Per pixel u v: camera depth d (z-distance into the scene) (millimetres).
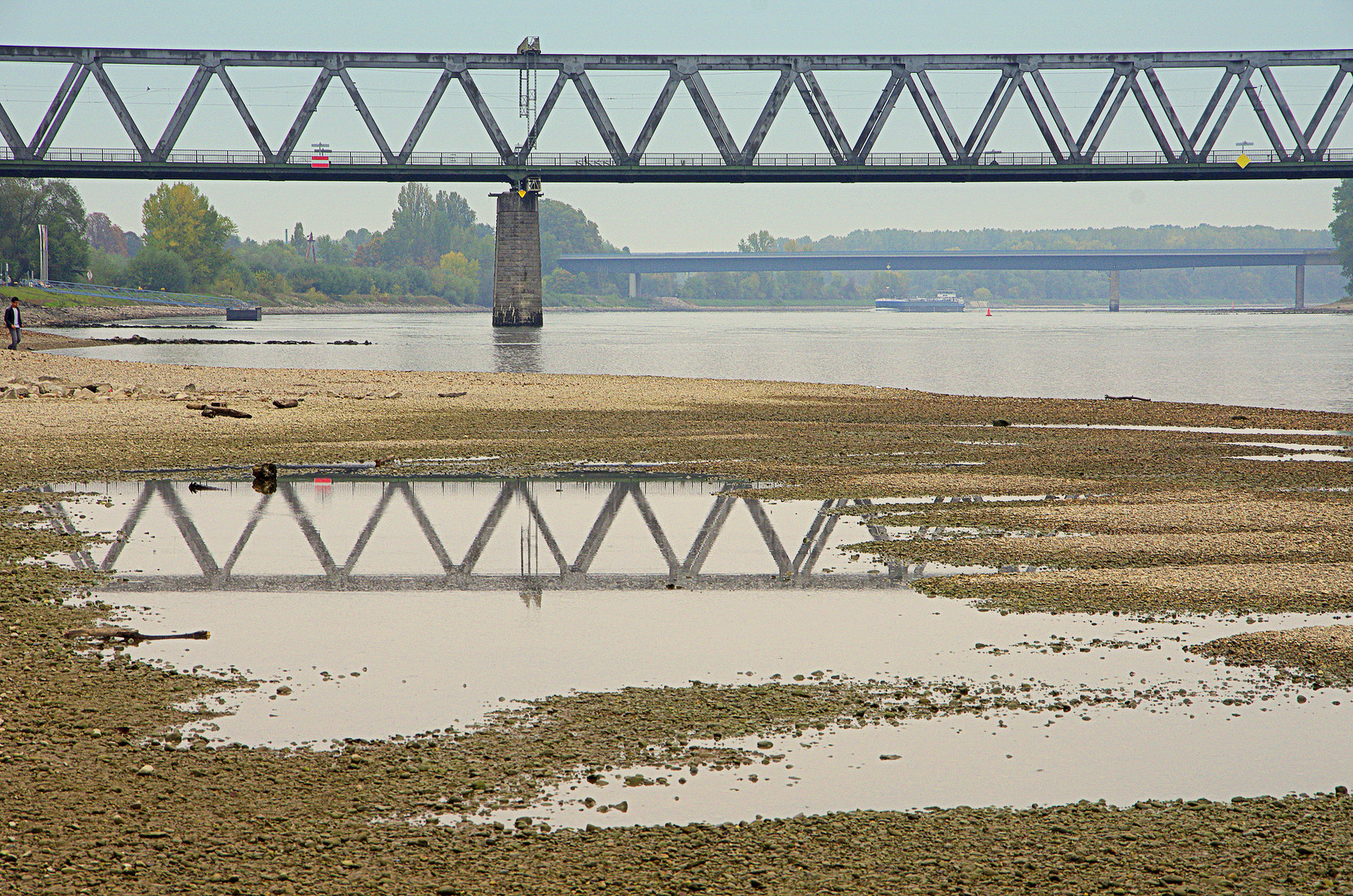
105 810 15055
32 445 54531
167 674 20797
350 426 64312
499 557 31703
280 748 17312
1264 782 16297
